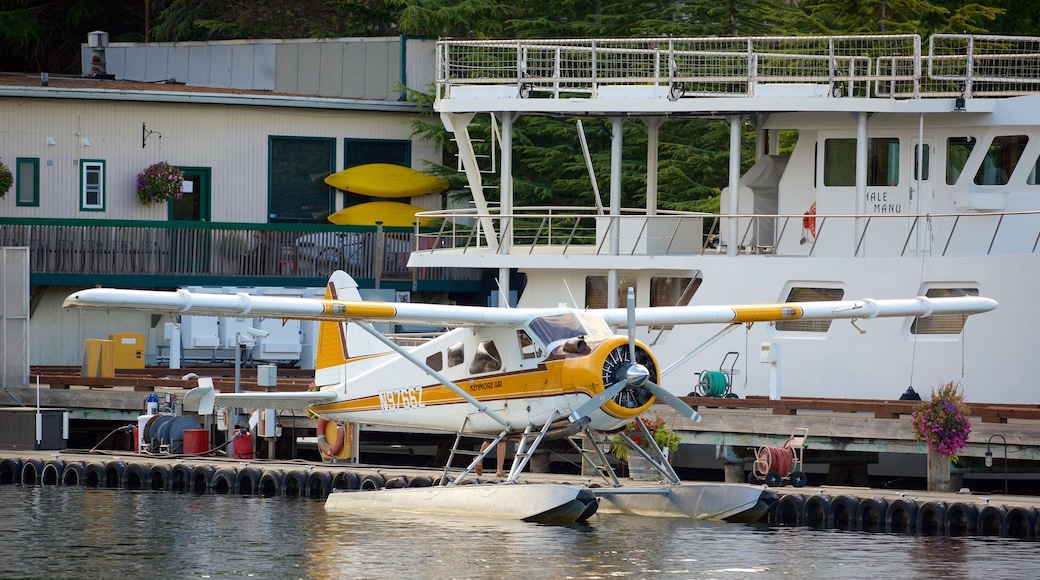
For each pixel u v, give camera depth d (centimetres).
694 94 9994
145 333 12988
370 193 13550
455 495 7581
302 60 15000
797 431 8175
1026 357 8825
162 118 13550
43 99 13250
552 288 10244
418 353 8131
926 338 9062
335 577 5888
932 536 7094
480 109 9956
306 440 10081
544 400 7331
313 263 13062
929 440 7825
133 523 7325
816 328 9312
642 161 14975
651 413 8706
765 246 10344
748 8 14625
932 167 9825
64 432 10019
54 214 13362
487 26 15388
